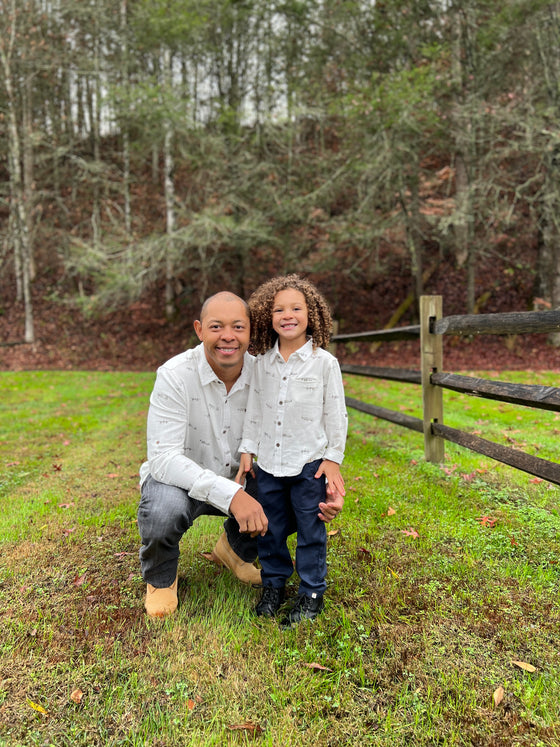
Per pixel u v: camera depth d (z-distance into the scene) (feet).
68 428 19.77
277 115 45.62
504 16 39.55
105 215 63.57
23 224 52.90
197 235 45.80
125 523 9.72
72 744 4.58
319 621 6.27
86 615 6.59
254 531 5.99
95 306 50.80
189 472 6.21
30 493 11.85
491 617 6.40
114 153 63.05
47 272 65.31
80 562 8.13
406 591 6.99
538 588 7.04
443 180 52.90
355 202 51.42
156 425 6.48
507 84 43.96
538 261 49.11
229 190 47.67
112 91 42.29
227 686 5.24
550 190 41.32
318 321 6.82
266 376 6.82
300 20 44.21
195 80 54.54
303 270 50.80
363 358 48.21
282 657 5.66
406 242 50.62
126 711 4.95
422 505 10.23
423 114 40.57
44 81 59.21
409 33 43.47
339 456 6.68
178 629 6.18
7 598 7.04
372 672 5.39
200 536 8.97
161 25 43.37
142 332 55.88
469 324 11.17
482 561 7.86
